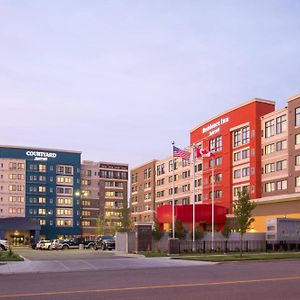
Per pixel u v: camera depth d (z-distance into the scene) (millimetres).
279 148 63938
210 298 14234
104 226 110812
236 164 72812
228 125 75250
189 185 90438
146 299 14039
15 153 113188
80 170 120562
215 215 55562
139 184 117625
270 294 15133
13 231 107312
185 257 35812
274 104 70188
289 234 48062
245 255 38594
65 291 15906
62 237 114688
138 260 33500
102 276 22125
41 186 114500
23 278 21516
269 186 65250
